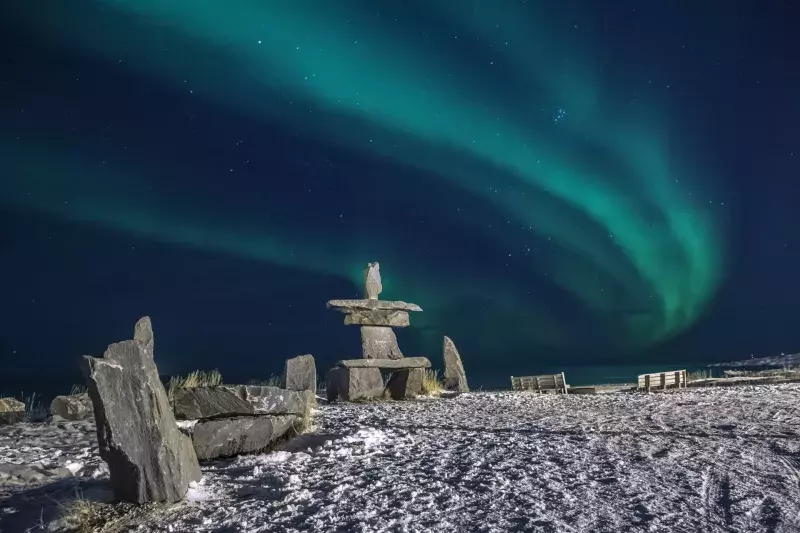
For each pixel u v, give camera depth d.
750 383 17.97
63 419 10.48
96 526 4.58
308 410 8.29
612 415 10.02
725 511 4.83
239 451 6.88
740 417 9.62
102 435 5.07
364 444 7.23
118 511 4.85
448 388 17.33
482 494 5.24
